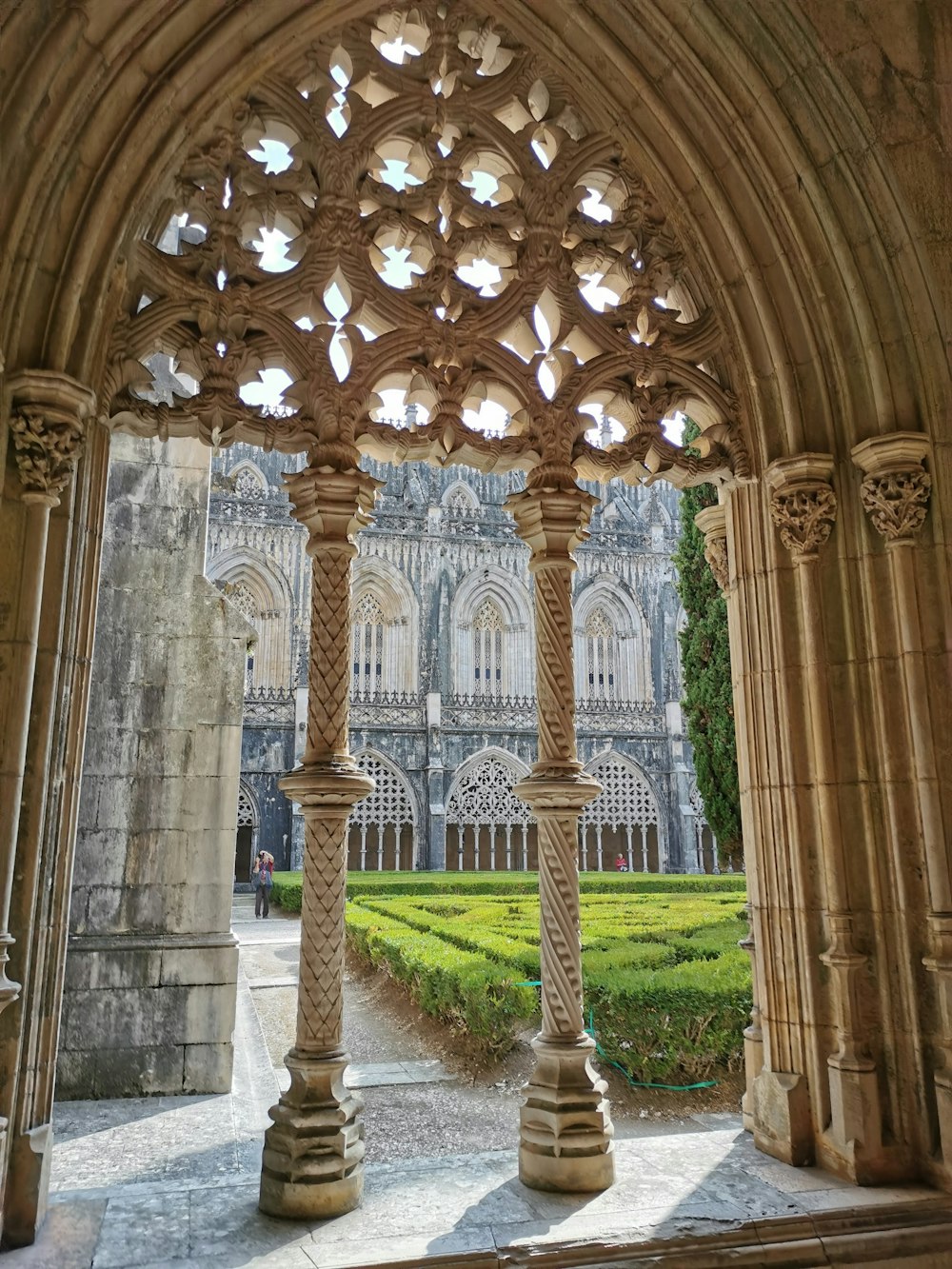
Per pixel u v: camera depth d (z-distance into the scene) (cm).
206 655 604
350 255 427
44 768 335
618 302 487
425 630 3175
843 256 428
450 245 446
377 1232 314
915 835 390
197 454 628
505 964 742
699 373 458
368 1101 586
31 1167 313
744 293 454
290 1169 330
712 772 1092
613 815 3238
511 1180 364
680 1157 393
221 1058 562
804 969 397
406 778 3036
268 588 3072
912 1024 378
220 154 418
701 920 1070
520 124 488
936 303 420
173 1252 299
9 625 331
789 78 430
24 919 325
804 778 412
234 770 596
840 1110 373
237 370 405
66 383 345
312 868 362
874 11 439
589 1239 310
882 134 427
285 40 423
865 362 427
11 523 340
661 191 467
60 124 355
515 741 3147
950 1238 334
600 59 458
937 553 403
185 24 389
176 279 399
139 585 602
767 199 441
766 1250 316
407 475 3353
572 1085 366
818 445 432
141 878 574
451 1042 725
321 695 379
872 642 409
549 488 423
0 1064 313
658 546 3509
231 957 574
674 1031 588
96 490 372
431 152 452
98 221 366
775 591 431
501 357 437
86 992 554
